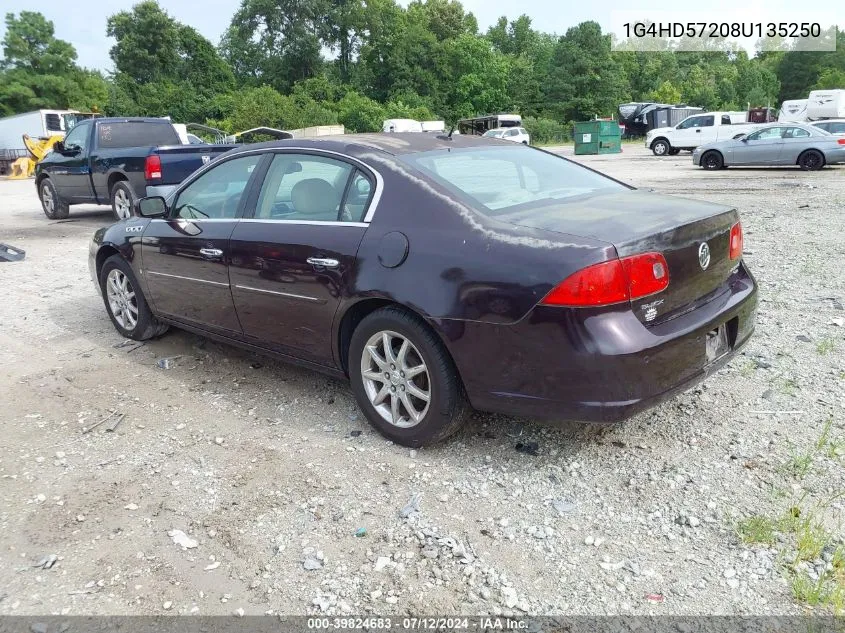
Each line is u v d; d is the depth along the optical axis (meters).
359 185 3.74
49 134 35.38
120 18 78.81
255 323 4.26
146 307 5.32
